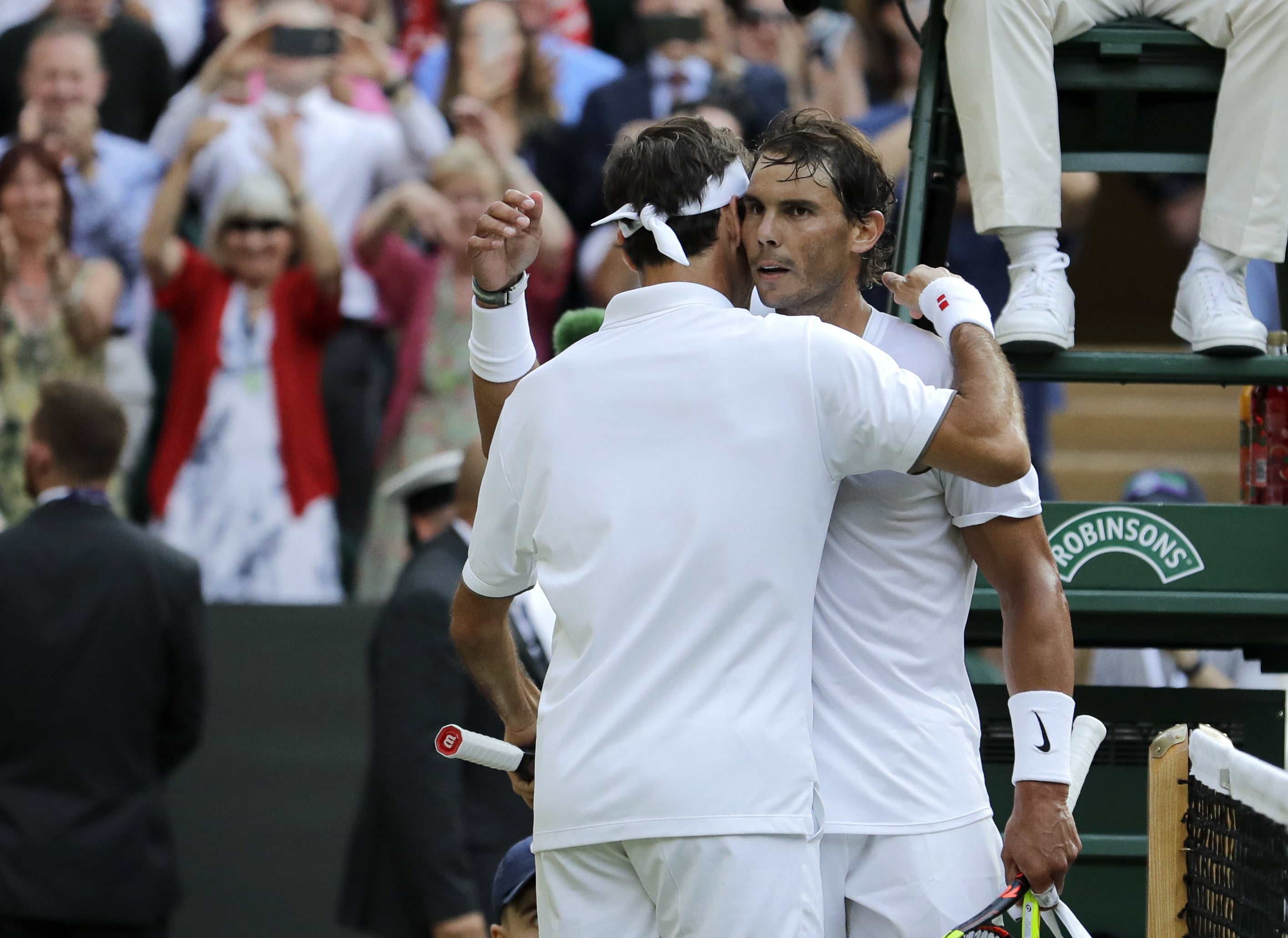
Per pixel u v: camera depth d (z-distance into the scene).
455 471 16.48
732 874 7.33
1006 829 8.12
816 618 8.19
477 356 9.21
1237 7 10.64
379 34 22.48
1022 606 8.13
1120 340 16.03
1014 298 10.60
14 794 14.77
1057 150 10.69
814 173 8.36
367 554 19.83
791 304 8.56
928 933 7.93
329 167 20.36
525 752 9.05
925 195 11.28
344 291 20.20
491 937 10.86
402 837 13.69
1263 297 22.06
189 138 20.30
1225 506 10.34
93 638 14.89
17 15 22.06
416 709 13.78
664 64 21.45
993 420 7.66
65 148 20.56
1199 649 12.20
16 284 20.39
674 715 7.44
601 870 7.69
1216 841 8.27
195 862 18.72
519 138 21.47
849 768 8.02
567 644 7.88
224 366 19.86
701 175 8.06
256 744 18.88
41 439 15.23
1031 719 8.02
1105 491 24.39
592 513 7.73
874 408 7.63
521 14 21.55
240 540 19.67
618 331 8.05
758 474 7.60
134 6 22.12
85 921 14.81
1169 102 11.26
